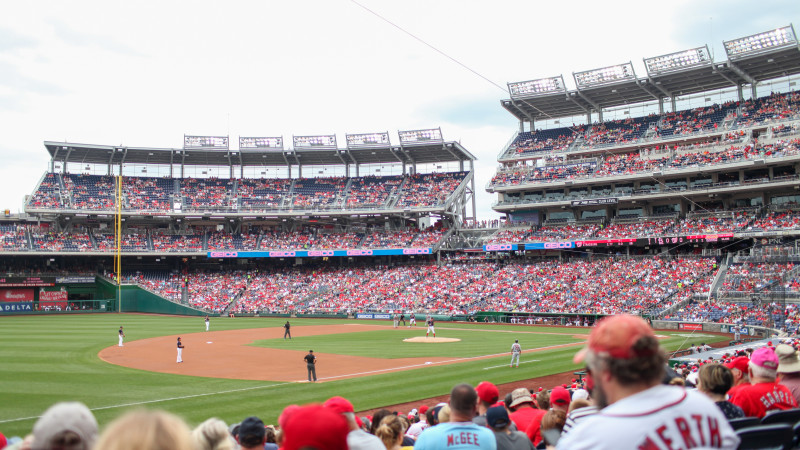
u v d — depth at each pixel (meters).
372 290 83.31
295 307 82.94
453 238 89.69
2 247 82.56
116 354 40.09
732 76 75.62
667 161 74.31
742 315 54.66
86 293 89.69
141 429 2.72
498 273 79.75
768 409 6.89
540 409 10.61
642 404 3.35
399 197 91.88
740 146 70.75
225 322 71.38
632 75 78.75
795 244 63.28
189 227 96.06
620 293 67.38
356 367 34.12
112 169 95.94
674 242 71.12
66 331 56.03
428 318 53.25
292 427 3.39
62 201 87.12
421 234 89.88
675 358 28.30
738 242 69.81
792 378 7.93
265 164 99.94
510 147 89.25
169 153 94.81
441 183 93.56
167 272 93.50
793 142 66.62
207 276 92.12
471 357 38.12
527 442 6.97
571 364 33.78
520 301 72.31
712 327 55.50
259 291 87.75
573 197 80.06
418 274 84.62
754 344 34.38
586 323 65.69
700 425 3.33
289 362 36.38
